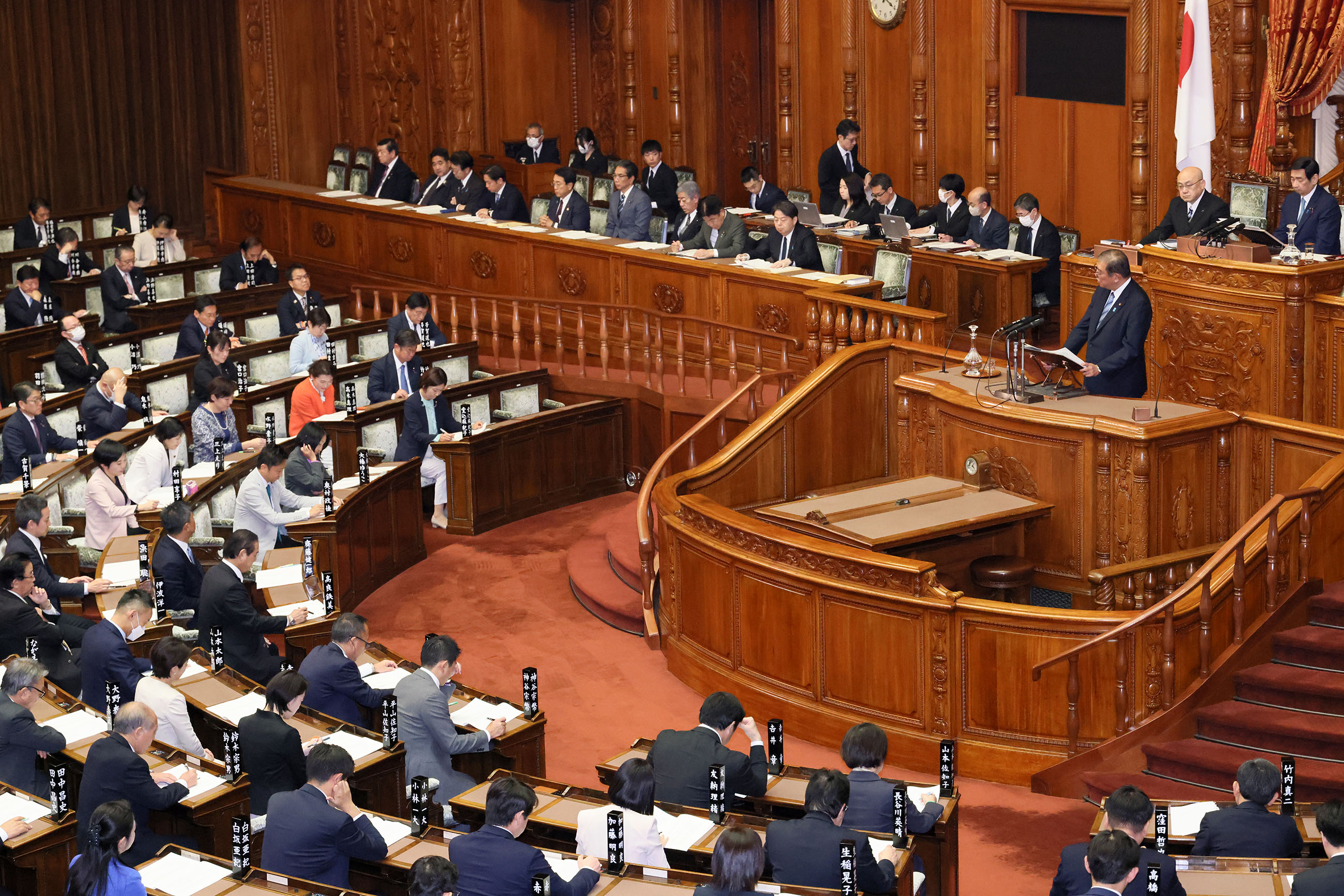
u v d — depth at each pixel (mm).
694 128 20250
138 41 21500
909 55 17594
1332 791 8156
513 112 21438
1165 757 8672
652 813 6555
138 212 19547
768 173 20750
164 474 11633
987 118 16797
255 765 7621
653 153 17641
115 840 6188
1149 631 8742
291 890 6398
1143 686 8797
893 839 6648
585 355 14938
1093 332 10766
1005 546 10828
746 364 14102
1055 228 14555
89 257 18281
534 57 21328
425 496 14242
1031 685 8906
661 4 20031
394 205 17984
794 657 9688
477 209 17391
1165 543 10195
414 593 12117
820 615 9484
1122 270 10508
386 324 15609
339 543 11445
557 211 16562
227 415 12453
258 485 11219
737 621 10008
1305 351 10742
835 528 10195
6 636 9406
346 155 21828
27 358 15508
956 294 14328
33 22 20609
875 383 12133
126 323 16547
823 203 17250
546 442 13992
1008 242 14703
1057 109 16250
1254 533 9352
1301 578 9352
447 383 13820
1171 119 15102
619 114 21031
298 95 22578
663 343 14570
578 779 9039
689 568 10430
